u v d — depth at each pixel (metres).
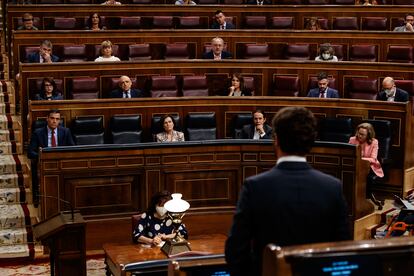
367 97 22.33
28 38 24.06
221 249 14.22
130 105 20.33
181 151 16.98
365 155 18.67
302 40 25.66
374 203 18.47
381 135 19.34
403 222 15.30
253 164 17.20
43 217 16.41
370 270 5.25
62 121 19.81
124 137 19.97
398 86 21.69
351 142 19.03
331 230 5.82
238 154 17.20
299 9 28.00
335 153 16.83
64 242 12.48
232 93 22.33
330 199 5.73
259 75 23.28
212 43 24.36
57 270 12.53
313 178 5.78
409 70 22.09
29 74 21.47
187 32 25.42
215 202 17.28
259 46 25.38
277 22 27.75
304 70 23.12
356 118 20.03
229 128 21.08
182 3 29.14
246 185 5.79
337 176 16.88
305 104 20.62
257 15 28.08
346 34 25.39
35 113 19.61
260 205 5.68
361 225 17.19
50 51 22.95
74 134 19.66
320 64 22.97
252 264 5.82
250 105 21.00
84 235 12.56
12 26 26.33
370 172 18.59
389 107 19.48
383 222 17.80
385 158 19.05
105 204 16.77
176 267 6.71
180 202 13.57
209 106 20.94
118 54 24.97
